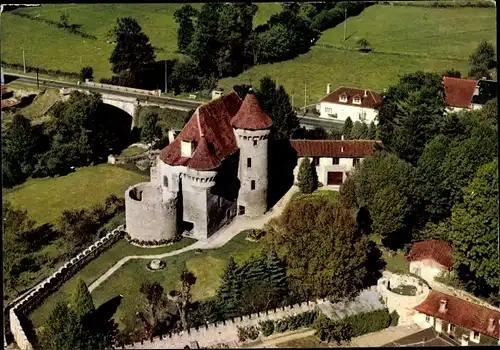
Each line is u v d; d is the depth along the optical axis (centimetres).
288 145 11425
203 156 9625
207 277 9069
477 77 15088
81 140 13512
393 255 9688
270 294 8488
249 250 9638
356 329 8262
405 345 8025
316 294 8531
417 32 17838
